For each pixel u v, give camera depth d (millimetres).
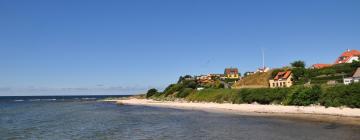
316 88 66750
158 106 114438
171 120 58188
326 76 93250
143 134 39938
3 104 157500
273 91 77562
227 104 89188
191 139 35000
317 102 64188
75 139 36781
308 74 102938
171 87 164625
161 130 43594
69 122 57156
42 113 83625
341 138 33188
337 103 59688
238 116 62469
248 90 87062
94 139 36500
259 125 46219
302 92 67500
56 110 98438
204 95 112812
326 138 33375
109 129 45781
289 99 69938
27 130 45781
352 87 59094
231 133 38812
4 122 57906
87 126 50156
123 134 40250
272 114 63969
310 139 33031
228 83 150000
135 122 55719
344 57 126438
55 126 50594
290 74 108875
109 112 86000
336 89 62375
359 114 54469
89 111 91750
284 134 36812
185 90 137125
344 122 46406
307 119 51719
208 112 76312
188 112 78562
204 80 172500
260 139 33906
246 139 34125
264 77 130500
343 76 87500
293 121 49750
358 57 115688
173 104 118125
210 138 35344
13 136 39844
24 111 93188
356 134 35531
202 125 48344
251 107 77625
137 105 130750
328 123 45688
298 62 130375
